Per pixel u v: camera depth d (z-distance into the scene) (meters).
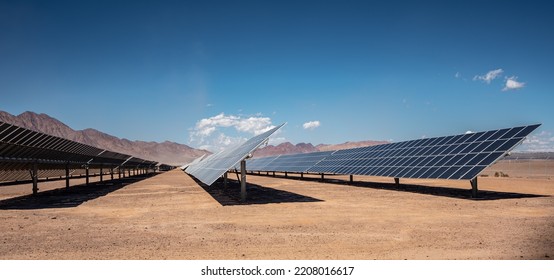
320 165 36.81
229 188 29.88
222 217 14.60
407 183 32.19
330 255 8.82
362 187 28.28
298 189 27.39
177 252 9.32
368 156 30.95
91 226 13.13
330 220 13.34
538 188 25.19
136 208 18.02
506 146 17.28
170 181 43.34
